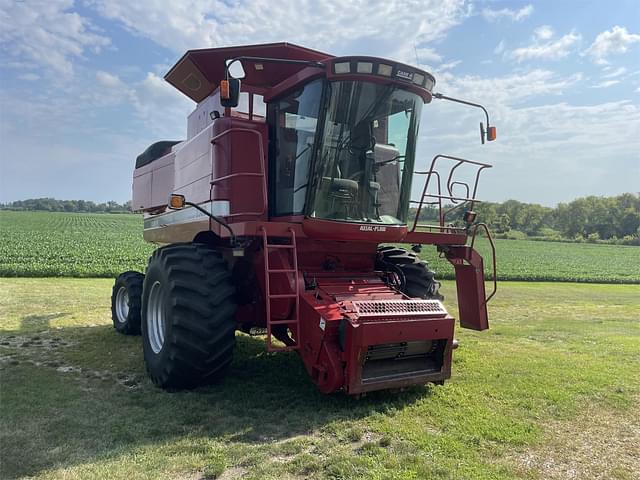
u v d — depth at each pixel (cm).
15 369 550
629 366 621
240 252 483
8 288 1298
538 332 877
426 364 472
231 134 532
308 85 512
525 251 5066
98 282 1580
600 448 377
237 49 568
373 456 350
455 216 662
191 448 356
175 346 453
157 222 746
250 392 482
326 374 433
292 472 327
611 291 1991
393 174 548
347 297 478
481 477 325
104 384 505
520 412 449
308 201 496
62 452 346
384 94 509
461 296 642
